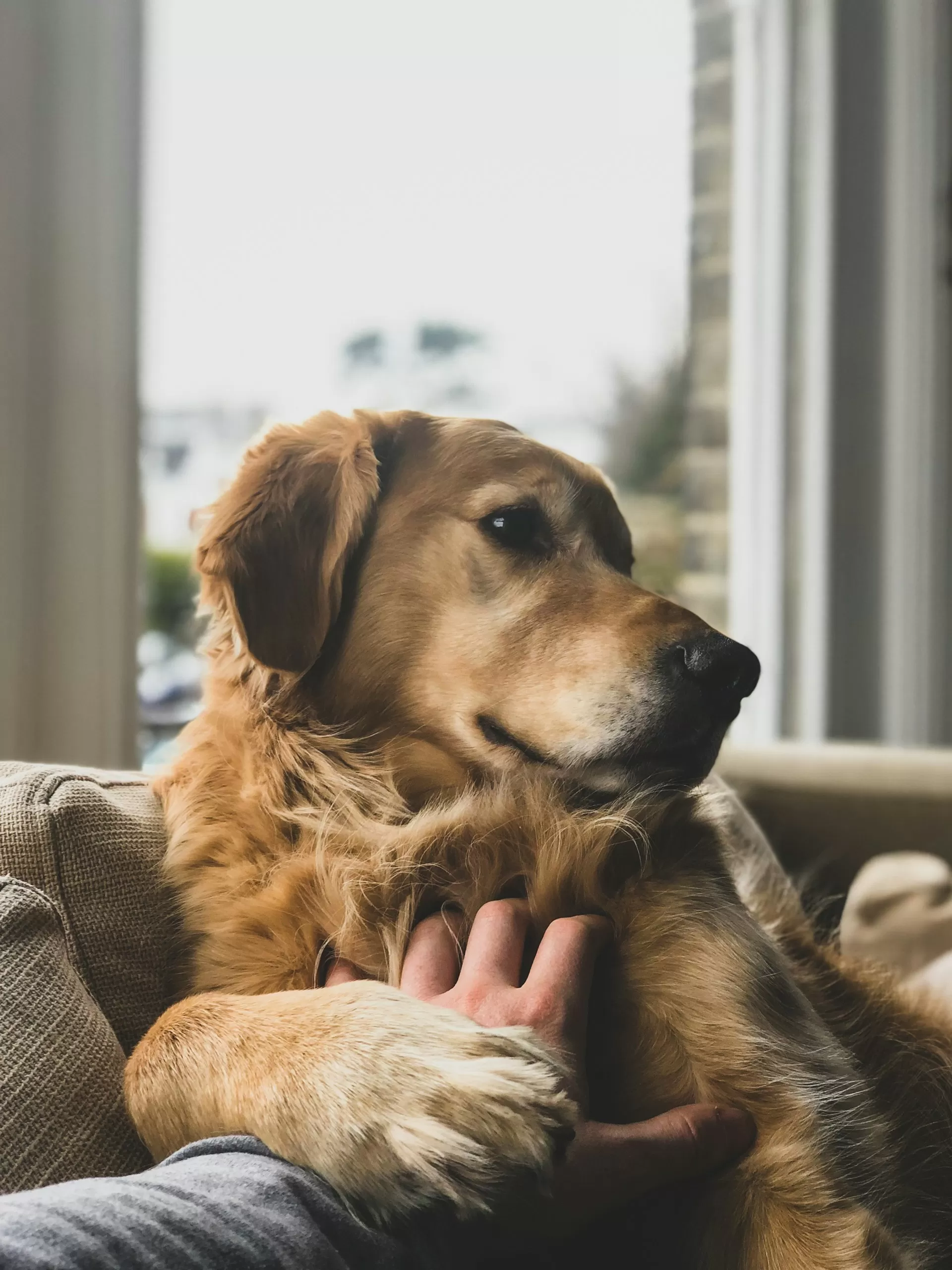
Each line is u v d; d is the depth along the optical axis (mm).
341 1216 596
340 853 978
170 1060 778
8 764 990
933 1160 1139
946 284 3545
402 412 1214
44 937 804
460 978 859
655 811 1016
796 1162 837
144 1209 519
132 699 1929
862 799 2041
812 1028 976
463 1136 647
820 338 3404
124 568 1912
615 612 1085
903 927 1684
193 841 974
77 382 1857
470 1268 676
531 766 1065
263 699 1073
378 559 1122
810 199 3404
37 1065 736
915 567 3523
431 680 1103
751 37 3393
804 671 3451
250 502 1144
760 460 3426
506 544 1125
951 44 3541
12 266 1772
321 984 928
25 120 1787
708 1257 839
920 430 3512
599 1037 929
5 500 1766
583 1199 737
